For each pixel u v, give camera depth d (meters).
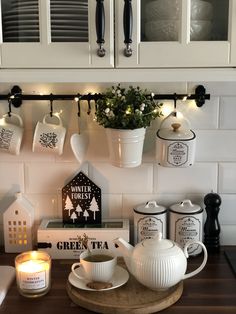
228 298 1.26
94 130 1.55
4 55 1.20
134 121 1.37
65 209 1.56
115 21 1.19
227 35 1.20
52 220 1.59
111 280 1.30
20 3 1.21
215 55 1.19
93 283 1.27
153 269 1.22
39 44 1.20
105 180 1.58
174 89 1.52
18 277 1.28
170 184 1.59
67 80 1.20
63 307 1.22
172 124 1.46
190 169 1.58
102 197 1.59
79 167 1.58
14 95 1.48
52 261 1.48
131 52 1.19
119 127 1.38
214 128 1.55
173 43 1.19
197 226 1.50
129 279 1.33
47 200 1.60
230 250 1.57
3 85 1.52
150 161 1.57
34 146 1.49
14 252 1.56
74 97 1.49
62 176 1.58
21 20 1.21
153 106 1.43
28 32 1.21
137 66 1.20
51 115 1.52
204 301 1.24
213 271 1.42
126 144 1.40
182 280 1.32
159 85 1.52
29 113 1.54
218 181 1.58
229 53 1.19
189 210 1.49
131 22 1.16
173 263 1.22
